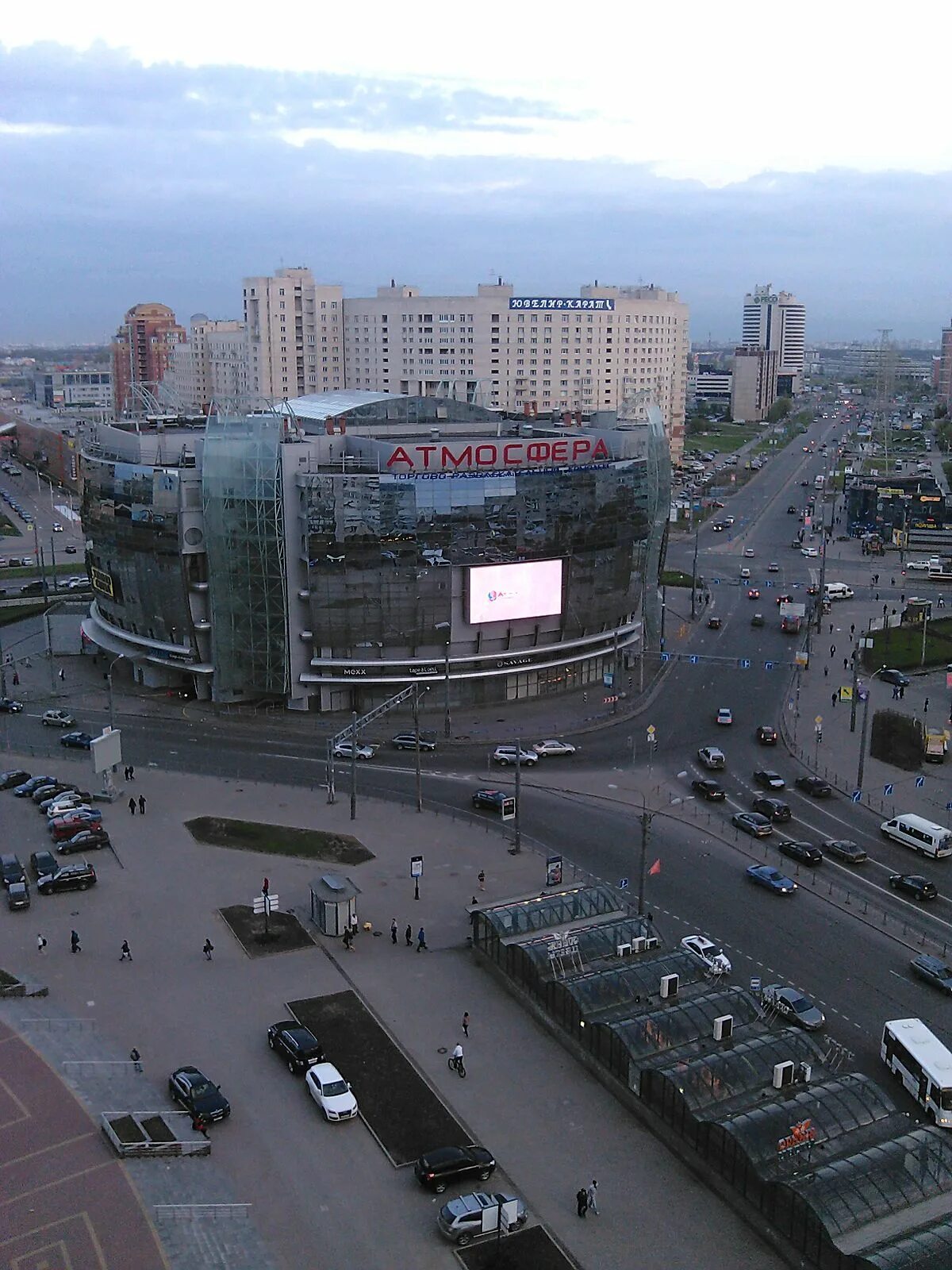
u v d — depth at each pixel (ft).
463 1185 221.05
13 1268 192.65
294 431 561.43
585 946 292.81
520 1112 245.24
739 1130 217.56
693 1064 239.09
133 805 410.52
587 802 427.74
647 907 340.59
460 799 427.33
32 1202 210.18
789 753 484.33
